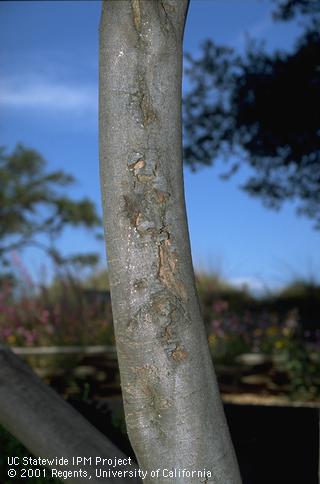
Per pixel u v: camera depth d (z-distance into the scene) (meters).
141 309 2.11
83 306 9.52
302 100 7.63
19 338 8.97
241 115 8.06
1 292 10.23
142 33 2.13
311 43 7.62
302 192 8.55
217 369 8.52
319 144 7.80
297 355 8.23
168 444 2.11
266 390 8.34
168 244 2.13
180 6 2.20
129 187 2.12
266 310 11.43
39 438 2.41
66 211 18.69
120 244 2.12
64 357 8.35
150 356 2.10
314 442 4.52
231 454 2.19
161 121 2.14
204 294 12.21
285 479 3.99
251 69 8.05
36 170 18.97
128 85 2.13
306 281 12.80
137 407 2.13
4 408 2.45
